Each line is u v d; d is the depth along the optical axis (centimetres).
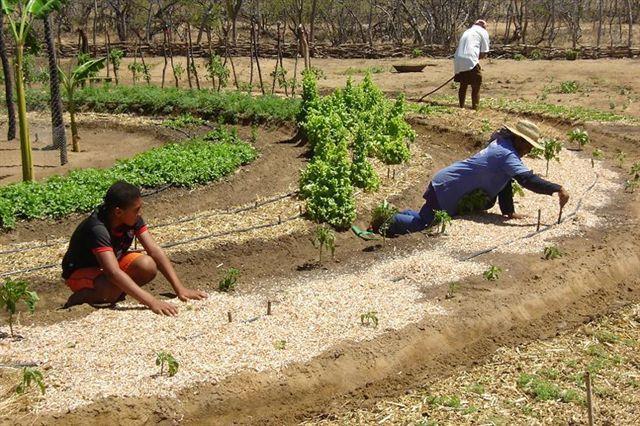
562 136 1722
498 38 4653
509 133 1088
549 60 3119
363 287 870
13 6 1391
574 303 866
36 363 682
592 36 4791
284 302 824
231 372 674
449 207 1095
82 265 800
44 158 1730
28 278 942
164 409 630
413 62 3152
